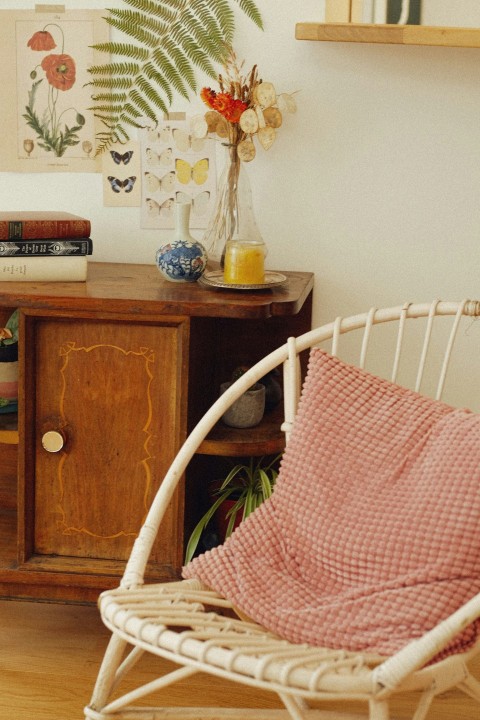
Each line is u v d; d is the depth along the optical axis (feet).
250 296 5.81
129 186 7.06
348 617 4.35
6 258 6.13
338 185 6.85
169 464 5.88
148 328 5.72
